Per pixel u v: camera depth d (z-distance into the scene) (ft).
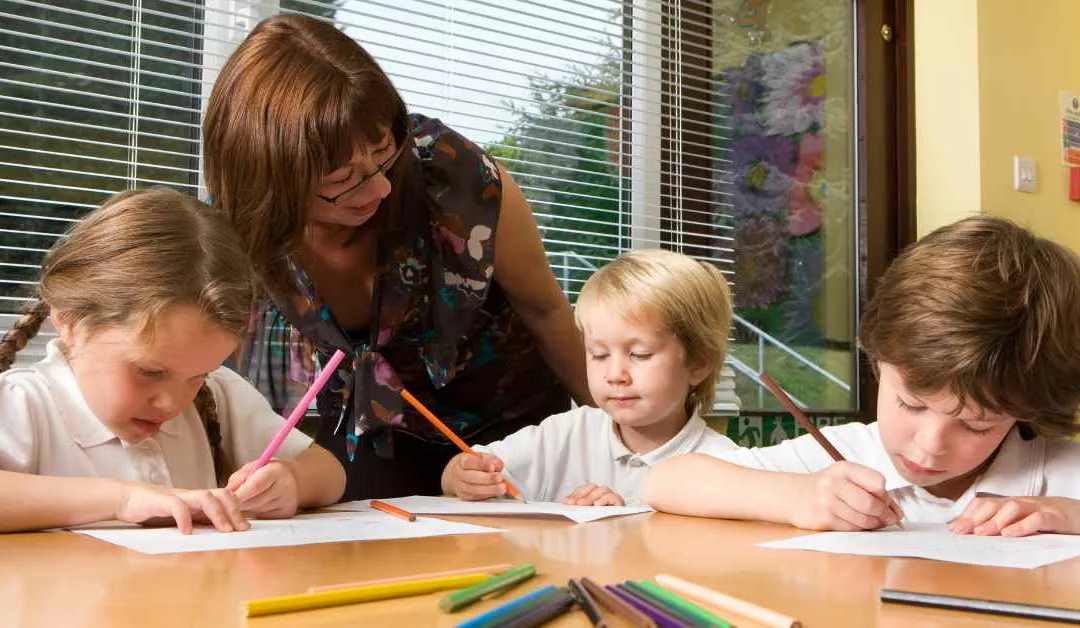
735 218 7.97
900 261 3.25
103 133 5.26
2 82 4.96
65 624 1.43
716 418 7.48
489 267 4.17
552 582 1.78
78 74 5.18
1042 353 2.91
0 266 4.93
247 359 4.66
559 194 6.93
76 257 2.88
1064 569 1.97
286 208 3.37
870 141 8.66
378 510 3.22
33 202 5.03
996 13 8.50
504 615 1.40
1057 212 8.88
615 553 2.16
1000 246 3.03
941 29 8.61
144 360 2.81
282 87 3.29
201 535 2.44
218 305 2.81
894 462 3.24
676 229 7.59
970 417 2.92
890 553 2.16
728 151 7.95
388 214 3.97
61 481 2.65
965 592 1.72
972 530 2.63
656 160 7.44
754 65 8.12
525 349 4.79
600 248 7.14
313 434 5.51
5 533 2.50
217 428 3.69
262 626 1.42
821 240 8.46
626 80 7.34
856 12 8.70
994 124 8.46
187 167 5.53
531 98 6.77
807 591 1.71
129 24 5.27
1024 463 3.29
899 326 2.99
